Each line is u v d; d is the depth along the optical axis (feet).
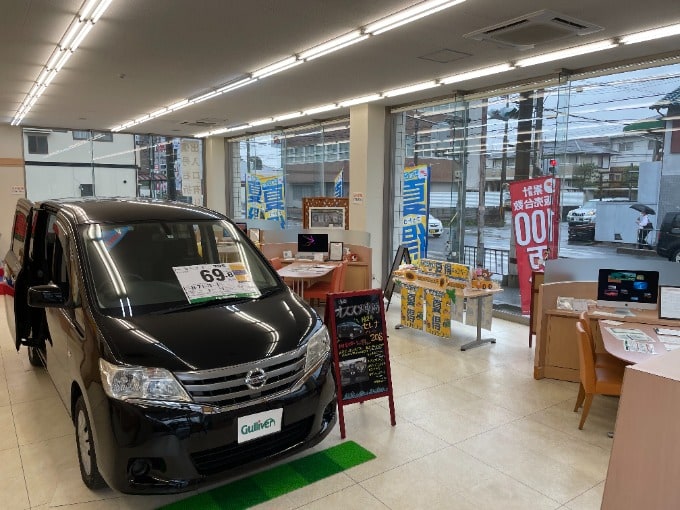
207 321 8.35
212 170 38.93
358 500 8.39
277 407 7.79
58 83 20.45
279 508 8.14
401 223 26.63
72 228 9.69
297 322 8.96
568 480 9.10
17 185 32.91
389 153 25.77
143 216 10.34
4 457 9.61
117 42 14.99
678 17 12.50
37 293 9.00
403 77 19.02
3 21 13.26
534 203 18.94
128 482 7.06
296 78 19.35
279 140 34.22
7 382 13.25
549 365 14.17
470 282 17.24
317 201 26.22
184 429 7.07
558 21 12.76
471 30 13.55
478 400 12.63
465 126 22.06
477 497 8.54
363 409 11.97
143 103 24.81
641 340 11.06
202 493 8.50
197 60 16.94
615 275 13.73
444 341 17.71
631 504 4.11
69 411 9.16
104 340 7.67
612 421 11.53
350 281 23.22
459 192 22.62
